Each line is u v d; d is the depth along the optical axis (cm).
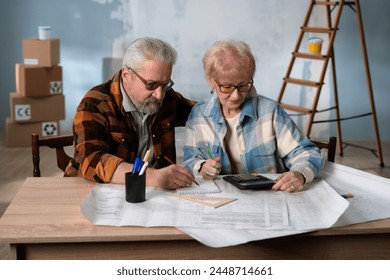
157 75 205
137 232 153
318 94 493
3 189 420
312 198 182
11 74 613
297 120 627
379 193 191
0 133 608
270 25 610
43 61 539
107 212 167
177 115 242
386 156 557
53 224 158
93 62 615
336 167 215
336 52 612
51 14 604
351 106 622
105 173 195
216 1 604
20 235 150
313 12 606
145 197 179
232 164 221
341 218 165
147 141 232
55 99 550
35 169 231
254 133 218
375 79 616
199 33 609
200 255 157
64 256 153
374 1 601
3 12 600
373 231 159
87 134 212
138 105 215
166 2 603
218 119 216
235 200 179
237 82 203
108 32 609
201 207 172
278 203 177
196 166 209
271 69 620
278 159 222
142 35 610
